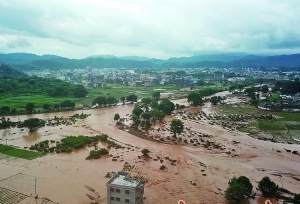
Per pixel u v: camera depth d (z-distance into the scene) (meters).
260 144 169.00
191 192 105.94
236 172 126.81
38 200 96.88
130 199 86.12
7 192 101.88
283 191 108.00
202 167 131.25
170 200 99.44
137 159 139.50
